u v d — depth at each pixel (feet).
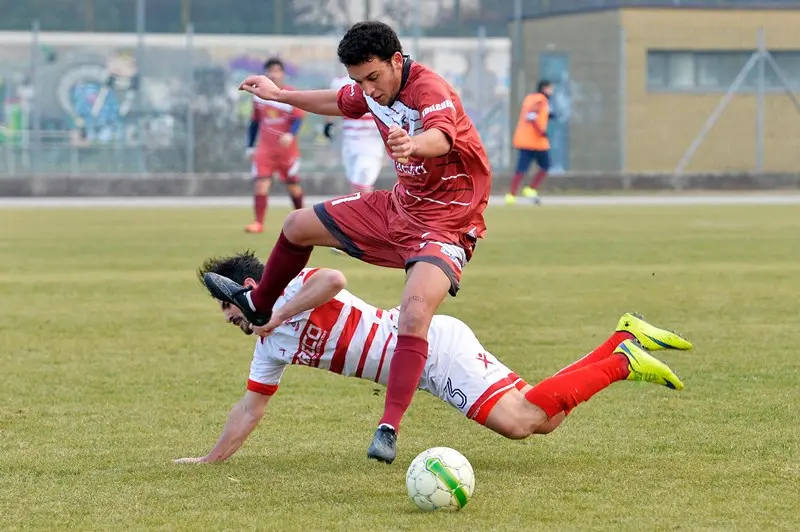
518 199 297.94
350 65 53.52
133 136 301.63
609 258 155.74
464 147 54.44
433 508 46.37
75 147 299.99
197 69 302.86
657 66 316.60
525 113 266.57
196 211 251.60
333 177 299.58
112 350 88.38
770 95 323.16
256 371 56.08
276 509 47.19
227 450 55.93
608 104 315.17
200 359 84.58
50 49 299.38
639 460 54.85
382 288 123.85
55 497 49.32
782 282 128.06
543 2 315.99
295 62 309.42
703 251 164.25
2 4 299.99
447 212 55.26
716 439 58.80
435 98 52.95
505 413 53.26
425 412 66.95
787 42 319.88
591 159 317.01
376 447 49.03
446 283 53.57
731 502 47.29
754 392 70.38
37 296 120.06
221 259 58.03
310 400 70.74
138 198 296.30
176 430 62.80
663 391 71.15
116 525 45.01
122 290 124.77
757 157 321.93
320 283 52.90
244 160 306.35
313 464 55.16
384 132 56.08
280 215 237.86
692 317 102.01
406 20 313.12
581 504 47.29
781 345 87.15
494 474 52.75
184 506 47.75
